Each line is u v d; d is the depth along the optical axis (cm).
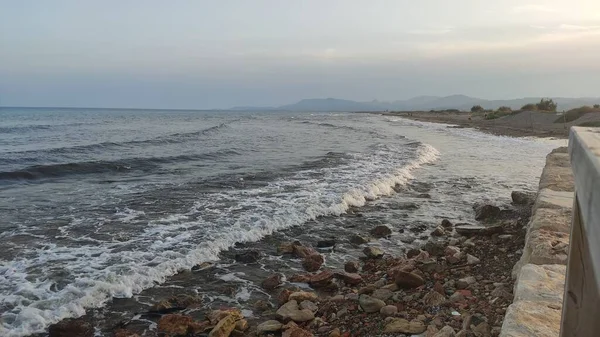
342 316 601
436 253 862
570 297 144
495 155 2527
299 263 839
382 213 1217
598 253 94
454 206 1295
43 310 611
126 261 798
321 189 1432
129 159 2175
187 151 2664
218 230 985
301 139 3641
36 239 922
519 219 1076
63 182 1652
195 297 675
